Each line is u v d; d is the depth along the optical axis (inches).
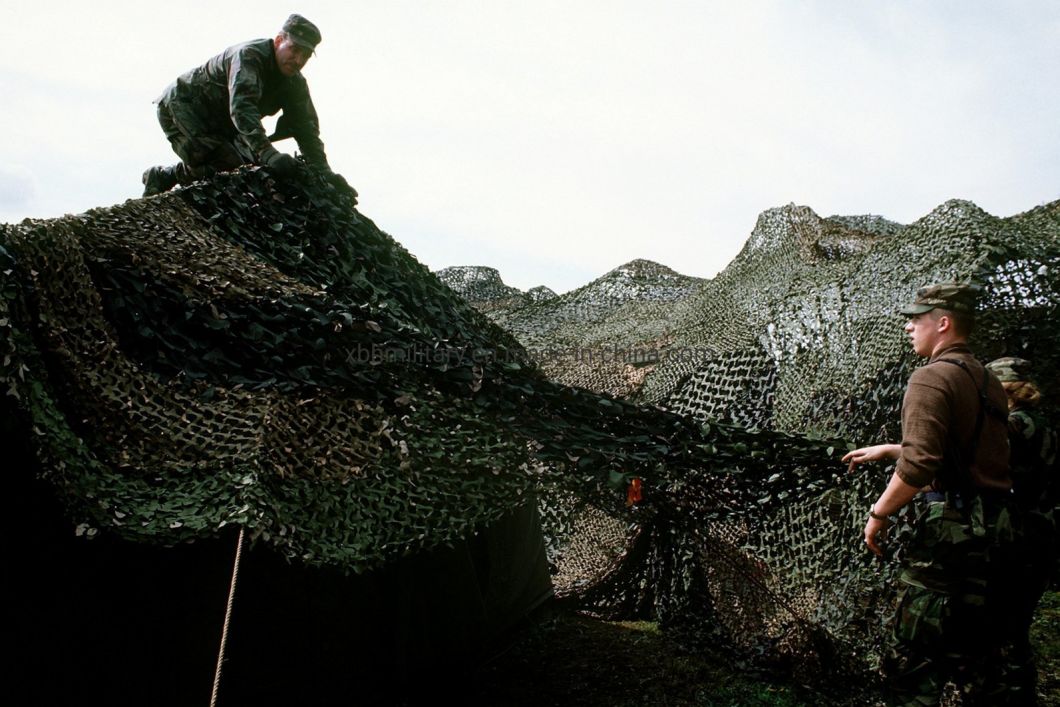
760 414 232.7
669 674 184.1
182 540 119.2
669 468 158.1
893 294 201.3
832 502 177.0
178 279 142.9
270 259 166.4
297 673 142.8
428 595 165.0
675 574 213.9
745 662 184.4
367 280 180.7
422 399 151.2
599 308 368.5
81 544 125.4
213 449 129.9
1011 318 174.6
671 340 289.6
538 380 158.1
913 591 116.3
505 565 194.9
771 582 188.9
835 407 201.9
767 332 238.4
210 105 204.4
